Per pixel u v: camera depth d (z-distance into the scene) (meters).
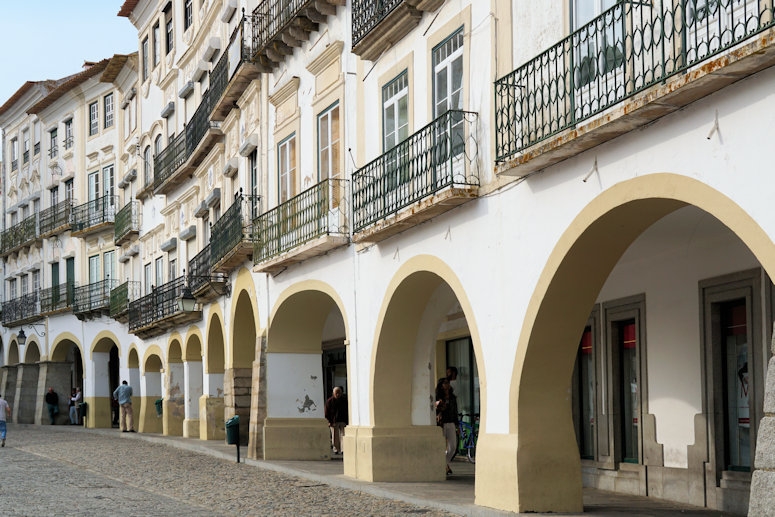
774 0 8.29
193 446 25.42
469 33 13.45
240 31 22.09
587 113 10.63
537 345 11.91
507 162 11.69
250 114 23.03
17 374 48.78
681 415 13.76
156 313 32.34
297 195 18.72
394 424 16.27
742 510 12.36
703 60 8.55
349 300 17.41
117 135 41.44
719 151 8.80
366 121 16.66
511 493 12.04
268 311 21.30
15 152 53.19
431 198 13.52
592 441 16.27
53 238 46.44
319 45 18.81
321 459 20.88
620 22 10.41
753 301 12.34
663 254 14.16
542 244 11.66
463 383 21.22
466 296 13.40
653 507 13.02
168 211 33.00
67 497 14.87
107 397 41.75
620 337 15.59
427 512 12.80
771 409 7.49
